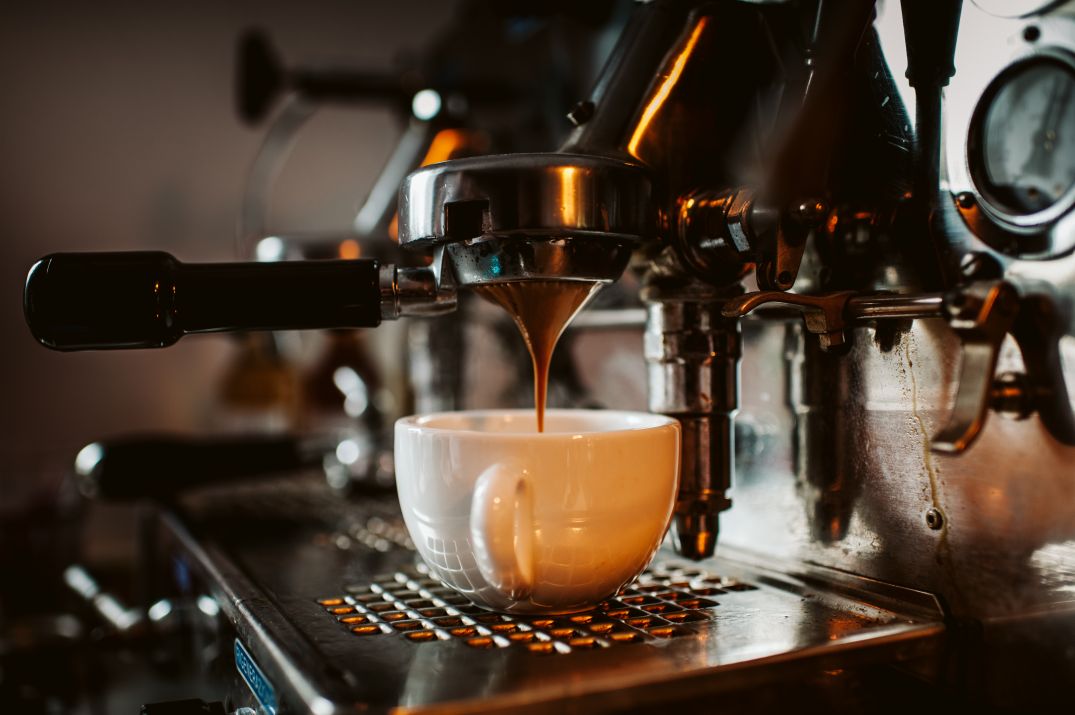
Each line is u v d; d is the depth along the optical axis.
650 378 0.48
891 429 0.45
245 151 1.26
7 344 1.15
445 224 0.39
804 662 0.37
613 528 0.39
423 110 0.80
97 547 1.13
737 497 0.54
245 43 1.04
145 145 1.22
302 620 0.42
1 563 0.91
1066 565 0.38
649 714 0.34
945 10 0.43
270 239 0.73
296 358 1.14
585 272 0.40
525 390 0.82
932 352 0.43
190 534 0.62
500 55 1.08
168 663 0.64
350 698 0.32
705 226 0.43
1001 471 0.41
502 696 0.32
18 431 1.15
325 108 1.29
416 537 0.42
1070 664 0.38
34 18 1.17
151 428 1.20
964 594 0.42
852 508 0.47
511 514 0.36
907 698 0.40
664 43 0.47
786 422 0.50
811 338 0.49
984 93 0.41
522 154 0.39
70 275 0.40
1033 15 0.40
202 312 0.42
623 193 0.39
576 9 0.83
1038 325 0.39
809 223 0.41
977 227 0.42
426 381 0.80
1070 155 0.38
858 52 0.46
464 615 0.42
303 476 0.93
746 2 0.48
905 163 0.44
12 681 0.72
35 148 1.17
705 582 0.48
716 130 0.46
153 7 1.22
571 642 0.38
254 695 0.40
